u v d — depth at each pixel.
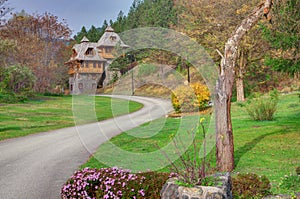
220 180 4.35
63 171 7.35
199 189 4.06
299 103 18.44
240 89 23.81
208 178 4.34
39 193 5.86
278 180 6.20
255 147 9.52
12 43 26.83
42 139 12.07
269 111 14.98
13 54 35.19
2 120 17.75
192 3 25.14
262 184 5.11
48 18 41.06
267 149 9.20
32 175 7.09
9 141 11.70
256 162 7.84
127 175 5.00
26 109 23.81
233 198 4.72
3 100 27.72
